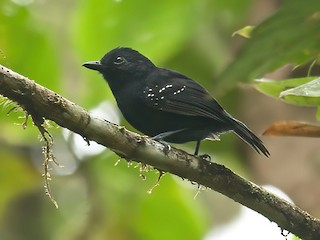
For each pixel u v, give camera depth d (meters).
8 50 12.41
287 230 7.57
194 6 10.24
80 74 12.63
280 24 3.73
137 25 10.40
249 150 11.66
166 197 13.56
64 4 12.57
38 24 12.43
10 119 12.30
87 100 12.77
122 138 6.88
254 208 7.52
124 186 13.46
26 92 6.37
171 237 13.79
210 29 12.04
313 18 3.70
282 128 6.72
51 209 13.73
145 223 13.60
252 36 3.80
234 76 3.91
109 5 10.33
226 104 12.25
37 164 14.30
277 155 10.67
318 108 6.88
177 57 12.60
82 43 10.64
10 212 13.92
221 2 10.30
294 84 6.58
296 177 10.46
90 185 13.62
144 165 7.96
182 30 10.41
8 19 12.38
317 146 10.45
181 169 7.29
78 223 13.47
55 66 12.52
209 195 15.41
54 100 6.47
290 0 3.64
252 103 11.34
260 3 10.70
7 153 14.12
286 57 4.27
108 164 13.59
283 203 7.51
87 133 6.72
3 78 6.26
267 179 10.80
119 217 13.36
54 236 13.57
